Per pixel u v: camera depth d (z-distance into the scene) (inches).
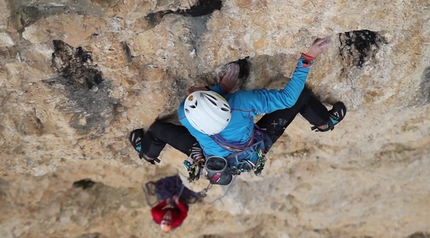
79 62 156.1
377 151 252.5
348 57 170.4
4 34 131.2
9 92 161.5
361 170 264.1
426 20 149.3
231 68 169.0
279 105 159.9
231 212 276.2
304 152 239.0
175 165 233.0
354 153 244.2
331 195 284.8
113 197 281.1
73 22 131.8
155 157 197.0
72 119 177.9
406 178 271.9
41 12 129.3
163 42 150.6
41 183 247.0
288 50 156.8
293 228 311.9
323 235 318.3
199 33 149.0
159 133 186.9
